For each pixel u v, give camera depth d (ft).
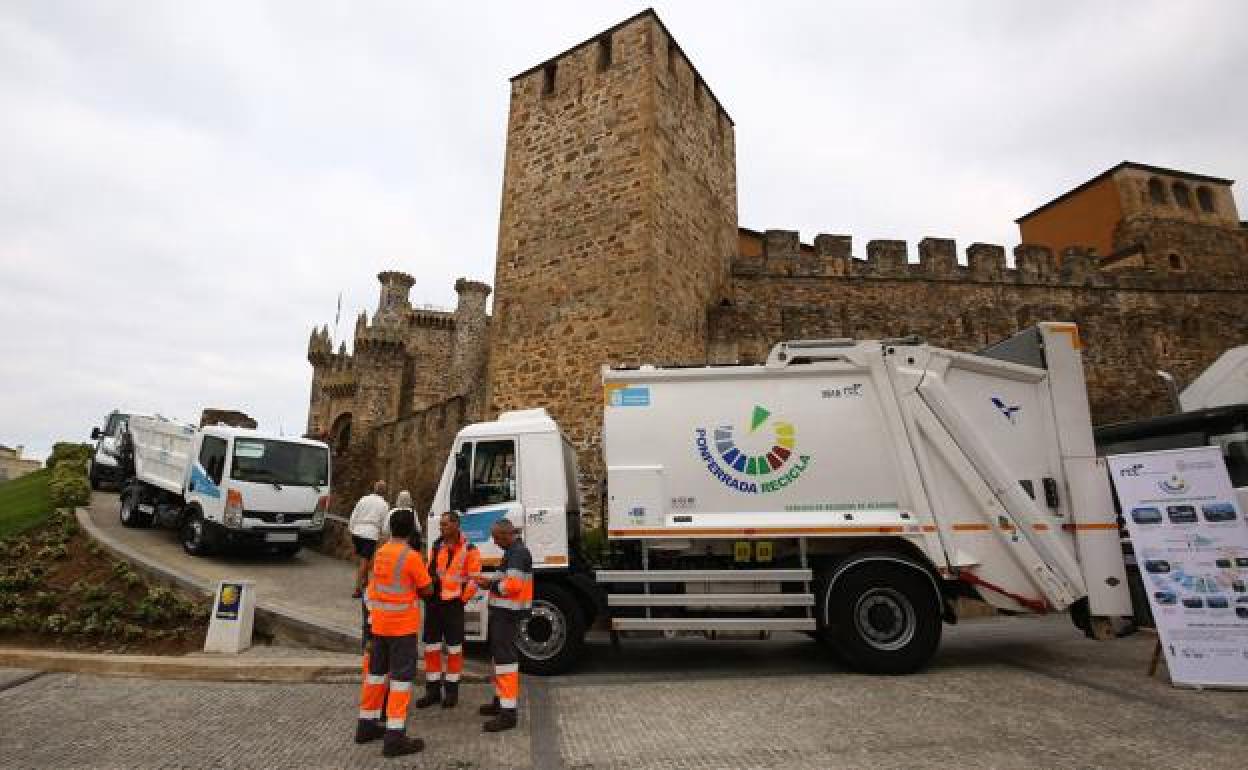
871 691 20.86
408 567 17.21
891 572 23.44
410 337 141.18
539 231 51.21
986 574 23.41
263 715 19.13
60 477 63.62
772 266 63.52
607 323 46.01
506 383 49.57
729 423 25.11
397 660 16.43
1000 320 67.92
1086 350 69.41
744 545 24.63
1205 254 85.15
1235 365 40.68
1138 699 19.89
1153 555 22.79
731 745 16.12
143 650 25.59
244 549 47.24
